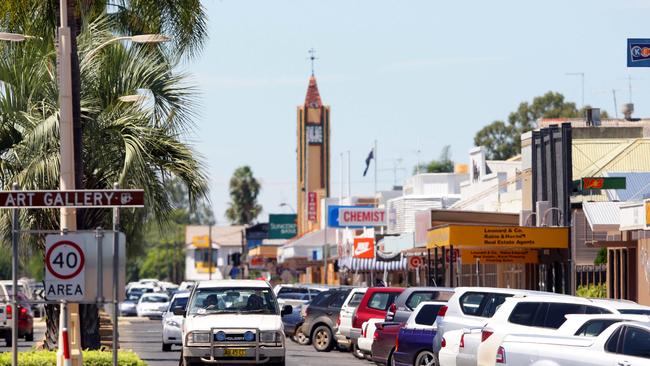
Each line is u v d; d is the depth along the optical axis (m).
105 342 74.81
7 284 92.50
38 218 58.66
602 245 83.56
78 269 36.97
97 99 57.91
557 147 101.44
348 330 75.88
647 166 107.62
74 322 44.56
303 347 86.38
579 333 40.81
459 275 104.62
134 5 58.00
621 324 38.03
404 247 116.81
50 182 55.81
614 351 37.78
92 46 57.88
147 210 59.84
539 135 106.50
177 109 59.34
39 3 56.41
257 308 55.81
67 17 46.97
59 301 36.94
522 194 113.75
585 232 95.62
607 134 114.88
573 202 99.00
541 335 40.78
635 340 37.34
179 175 59.25
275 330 54.00
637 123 125.44
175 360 73.56
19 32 56.62
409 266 128.12
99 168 58.25
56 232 37.06
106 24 58.97
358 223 169.25
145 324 138.62
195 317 54.84
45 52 56.66
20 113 56.44
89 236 37.12
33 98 56.66
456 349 49.53
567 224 96.50
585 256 95.38
